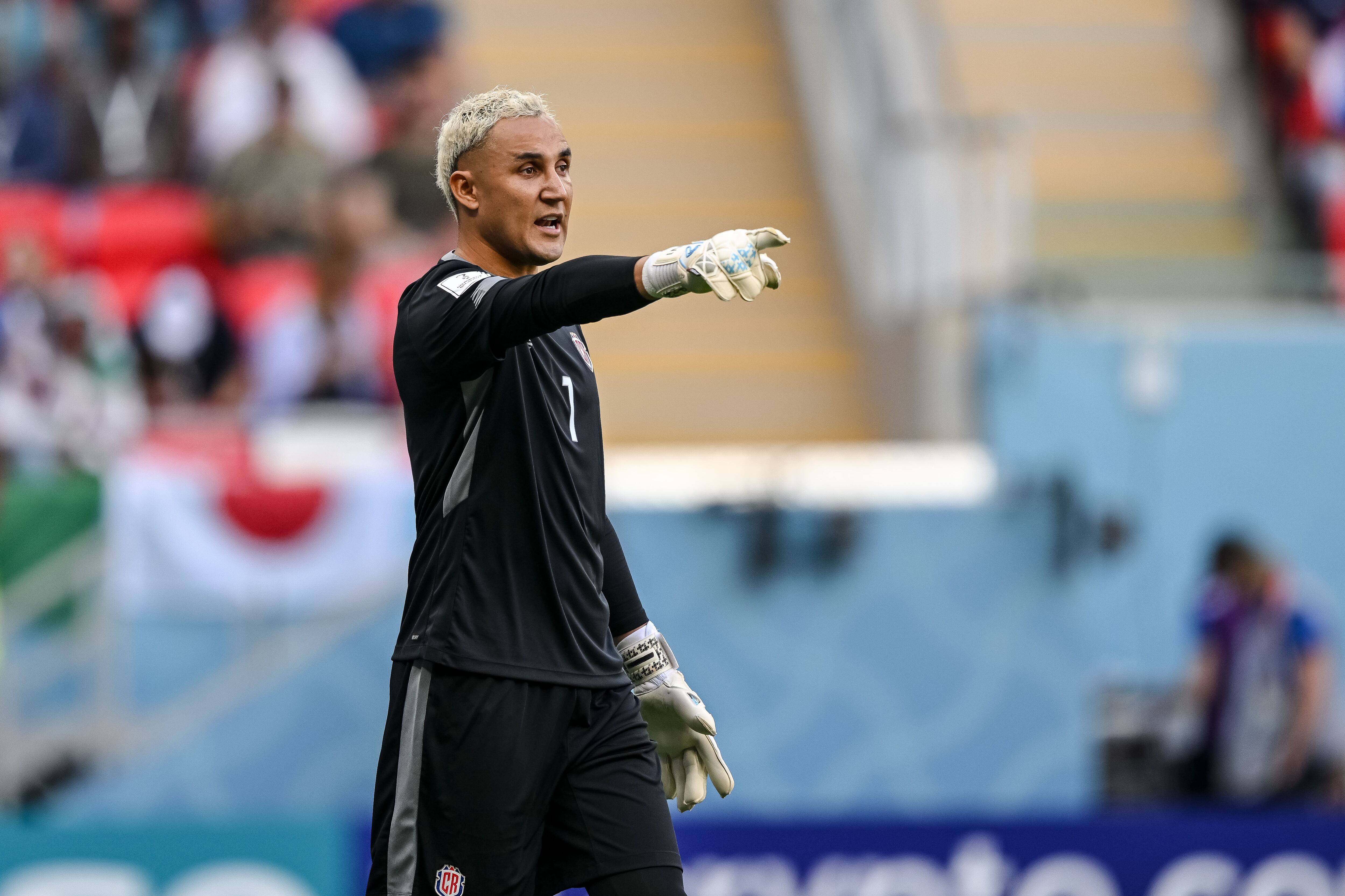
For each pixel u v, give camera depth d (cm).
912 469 3050
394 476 2947
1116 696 3050
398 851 997
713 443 3372
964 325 3148
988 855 2445
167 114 3600
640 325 3494
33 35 3625
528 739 989
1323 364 3148
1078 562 3020
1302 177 3850
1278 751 3038
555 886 1034
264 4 3666
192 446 3034
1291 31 3984
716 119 3909
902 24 3609
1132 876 2472
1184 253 3659
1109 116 3847
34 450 2997
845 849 2420
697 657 2947
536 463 1006
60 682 2848
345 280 3328
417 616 1012
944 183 3180
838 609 2972
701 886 2394
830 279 3638
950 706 2981
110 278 3409
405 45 3703
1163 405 3114
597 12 4119
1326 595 3127
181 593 2884
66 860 2325
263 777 2872
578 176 3744
